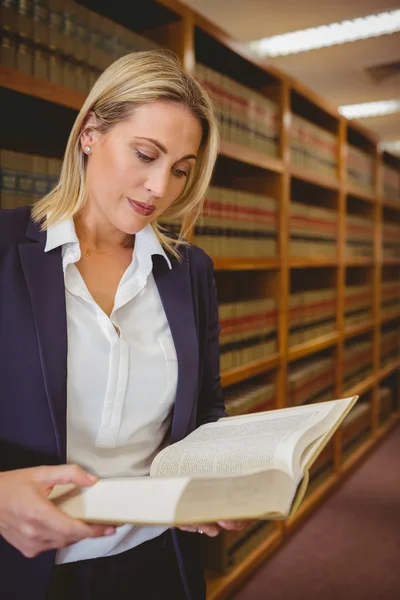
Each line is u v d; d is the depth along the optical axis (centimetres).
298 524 318
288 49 336
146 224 97
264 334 287
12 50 152
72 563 98
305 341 341
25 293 92
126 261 107
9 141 192
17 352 89
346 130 416
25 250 93
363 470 414
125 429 99
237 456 82
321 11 285
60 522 65
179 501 66
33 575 92
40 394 90
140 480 71
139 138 89
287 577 266
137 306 104
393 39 319
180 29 212
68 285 95
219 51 252
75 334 94
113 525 68
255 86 299
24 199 166
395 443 479
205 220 236
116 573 101
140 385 100
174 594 112
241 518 68
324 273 394
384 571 271
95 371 95
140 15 212
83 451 97
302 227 332
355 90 416
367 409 457
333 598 248
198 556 113
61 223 96
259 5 279
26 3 155
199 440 95
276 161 286
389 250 530
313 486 352
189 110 92
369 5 278
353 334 418
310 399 349
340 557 286
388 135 562
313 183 343
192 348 106
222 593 241
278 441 84
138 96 88
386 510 344
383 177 503
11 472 73
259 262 273
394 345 549
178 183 99
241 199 263
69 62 169
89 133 96
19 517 67
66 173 98
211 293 124
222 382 245
